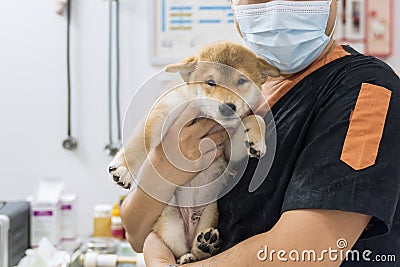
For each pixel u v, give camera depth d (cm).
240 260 91
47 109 227
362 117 90
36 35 225
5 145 228
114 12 223
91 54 225
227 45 110
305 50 107
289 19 106
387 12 221
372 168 87
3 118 227
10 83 227
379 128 89
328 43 110
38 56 226
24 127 227
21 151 228
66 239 210
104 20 224
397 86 94
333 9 109
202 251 110
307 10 105
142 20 223
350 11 221
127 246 197
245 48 111
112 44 225
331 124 92
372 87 92
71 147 226
